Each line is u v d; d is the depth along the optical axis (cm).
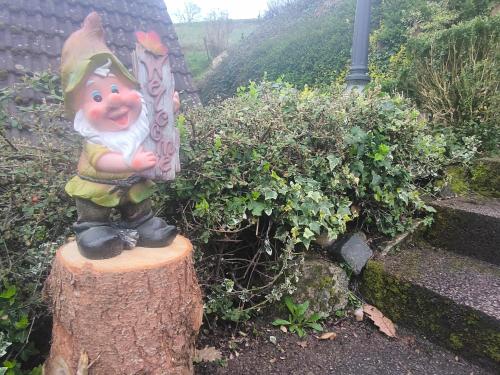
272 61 966
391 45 664
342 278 231
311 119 245
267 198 209
